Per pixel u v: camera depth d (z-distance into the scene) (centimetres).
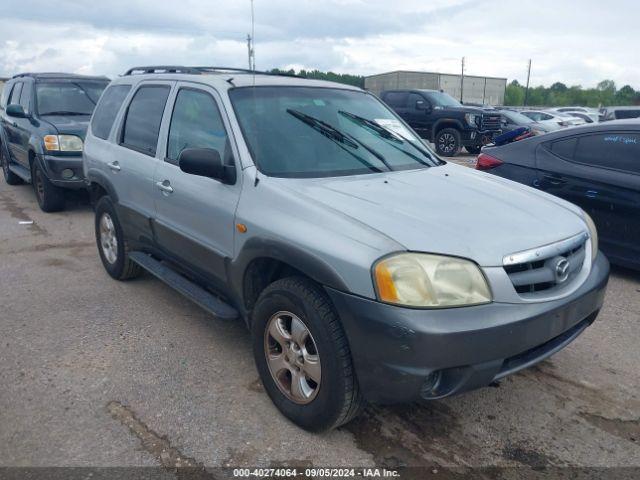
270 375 326
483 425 320
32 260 607
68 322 447
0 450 292
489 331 262
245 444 299
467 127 1650
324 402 288
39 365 378
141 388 351
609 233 559
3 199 938
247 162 343
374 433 311
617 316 473
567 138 600
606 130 573
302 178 340
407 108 1778
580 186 574
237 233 338
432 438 308
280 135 366
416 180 360
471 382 268
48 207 830
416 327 254
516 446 302
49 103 897
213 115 382
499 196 346
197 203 375
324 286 279
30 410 327
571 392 355
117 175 486
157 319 454
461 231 283
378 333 260
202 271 388
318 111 400
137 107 484
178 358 390
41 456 288
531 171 616
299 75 483
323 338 281
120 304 484
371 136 405
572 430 317
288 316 308
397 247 266
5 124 1019
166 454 290
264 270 340
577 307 302
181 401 338
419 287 259
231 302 371
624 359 398
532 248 287
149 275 555
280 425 315
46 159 784
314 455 292
